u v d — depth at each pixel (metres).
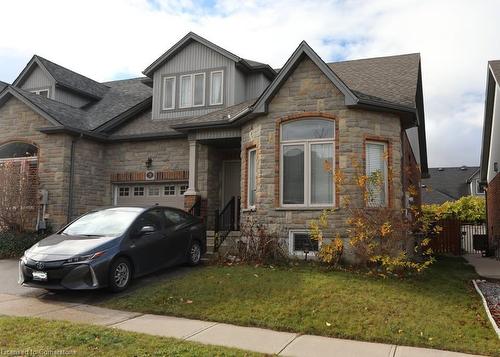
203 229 11.57
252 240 11.45
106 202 16.58
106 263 8.45
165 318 7.41
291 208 11.79
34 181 14.83
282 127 12.25
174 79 17.41
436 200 41.66
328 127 11.86
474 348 6.06
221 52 16.61
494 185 18.81
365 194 10.48
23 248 13.34
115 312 7.70
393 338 6.43
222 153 16.17
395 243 10.15
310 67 12.04
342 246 10.63
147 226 9.73
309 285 8.66
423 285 9.15
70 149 15.32
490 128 20.06
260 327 7.01
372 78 15.16
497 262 14.93
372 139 11.71
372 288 8.56
